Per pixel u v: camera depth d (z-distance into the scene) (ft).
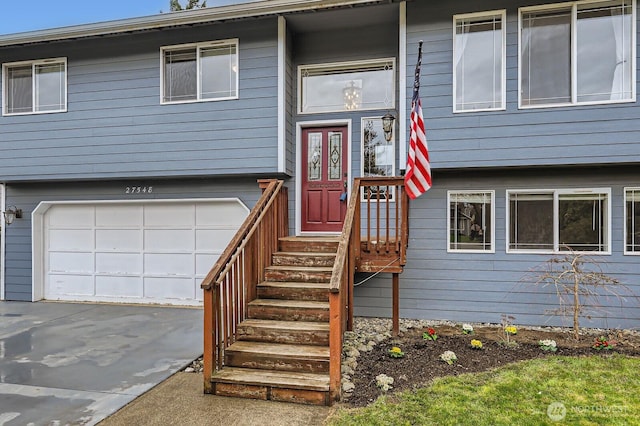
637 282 19.19
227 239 24.75
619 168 19.31
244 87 22.03
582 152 18.38
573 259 18.25
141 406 11.66
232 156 22.16
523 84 19.13
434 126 19.84
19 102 25.45
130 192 25.50
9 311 24.04
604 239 19.52
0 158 25.41
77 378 13.74
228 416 11.02
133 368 14.66
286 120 22.07
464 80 19.72
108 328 20.16
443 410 11.09
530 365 14.26
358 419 10.69
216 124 22.40
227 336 13.44
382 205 21.97
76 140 24.25
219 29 22.31
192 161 22.71
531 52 19.12
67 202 26.53
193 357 15.83
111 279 26.58
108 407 11.58
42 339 18.33
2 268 27.50
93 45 24.06
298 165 22.89
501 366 14.29
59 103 24.84
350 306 17.12
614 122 18.08
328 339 13.44
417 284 21.47
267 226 16.97
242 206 23.89
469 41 19.72
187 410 11.38
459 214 21.15
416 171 16.03
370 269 17.21
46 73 25.08
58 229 27.37
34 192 27.07
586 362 14.52
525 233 20.42
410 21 20.10
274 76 21.66
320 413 11.14
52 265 27.48
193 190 24.54
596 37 18.45
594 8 18.44
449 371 13.89
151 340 18.11
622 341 17.22
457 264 21.04
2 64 25.39
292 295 15.47
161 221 25.80
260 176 22.99
